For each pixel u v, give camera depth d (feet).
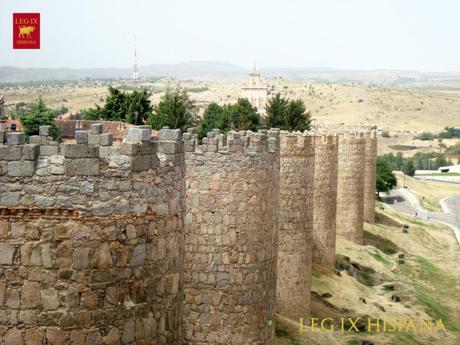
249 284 89.10
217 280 88.02
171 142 49.11
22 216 43.09
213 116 334.85
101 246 43.88
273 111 327.26
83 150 43.45
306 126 321.93
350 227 259.19
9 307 43.11
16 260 43.11
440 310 218.38
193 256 87.86
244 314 89.15
